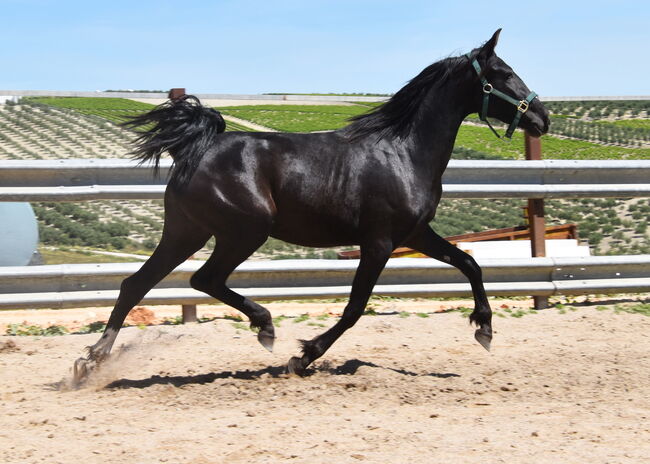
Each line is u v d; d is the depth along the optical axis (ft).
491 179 28.94
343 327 20.40
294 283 27.58
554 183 29.58
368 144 20.25
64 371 21.06
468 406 17.94
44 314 29.76
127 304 20.11
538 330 26.66
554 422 16.24
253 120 143.95
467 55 21.31
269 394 18.60
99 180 26.22
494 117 21.75
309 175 19.66
